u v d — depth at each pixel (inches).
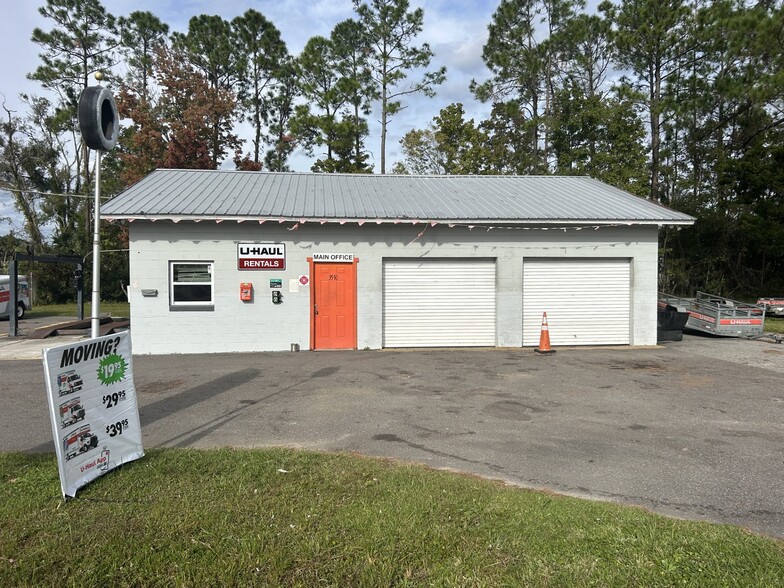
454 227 533.3
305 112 1312.7
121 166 1466.5
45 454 210.8
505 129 1427.2
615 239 550.3
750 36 913.5
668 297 688.4
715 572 127.5
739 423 271.7
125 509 158.1
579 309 553.0
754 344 567.2
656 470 206.7
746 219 1198.9
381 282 528.1
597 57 1300.4
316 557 132.8
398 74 1358.3
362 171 1339.8
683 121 1151.0
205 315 504.4
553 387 354.3
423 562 131.3
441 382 369.7
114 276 1517.0
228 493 169.8
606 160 1135.6
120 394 195.5
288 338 516.4
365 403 309.6
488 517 154.6
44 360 161.3
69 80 1472.7
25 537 142.3
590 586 121.6
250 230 508.4
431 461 214.5
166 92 1317.7
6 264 1553.9
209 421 270.7
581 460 217.5
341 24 1347.2
